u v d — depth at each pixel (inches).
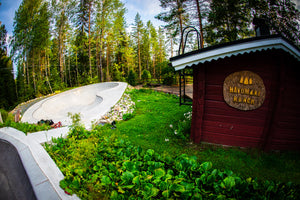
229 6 509.0
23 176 146.3
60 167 145.3
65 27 1214.9
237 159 158.6
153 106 419.5
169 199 95.1
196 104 192.9
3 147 221.1
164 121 289.0
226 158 160.4
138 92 657.0
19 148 188.5
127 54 1412.4
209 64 181.8
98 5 1074.7
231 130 187.2
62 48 1315.2
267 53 166.1
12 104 983.6
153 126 265.9
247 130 182.7
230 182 105.7
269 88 171.0
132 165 133.0
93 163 143.6
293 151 175.2
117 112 354.3
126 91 593.6
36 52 1127.0
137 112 373.7
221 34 557.3
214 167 144.9
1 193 146.5
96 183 115.9
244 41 140.9
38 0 1014.4
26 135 229.6
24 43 1021.2
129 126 271.7
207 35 606.2
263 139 179.3
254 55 169.2
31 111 469.7
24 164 152.6
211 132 194.7
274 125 171.6
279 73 164.4
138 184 109.3
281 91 163.6
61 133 224.7
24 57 1063.6
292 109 173.5
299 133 177.9
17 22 1026.7
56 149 181.5
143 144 198.8
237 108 181.5
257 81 172.2
